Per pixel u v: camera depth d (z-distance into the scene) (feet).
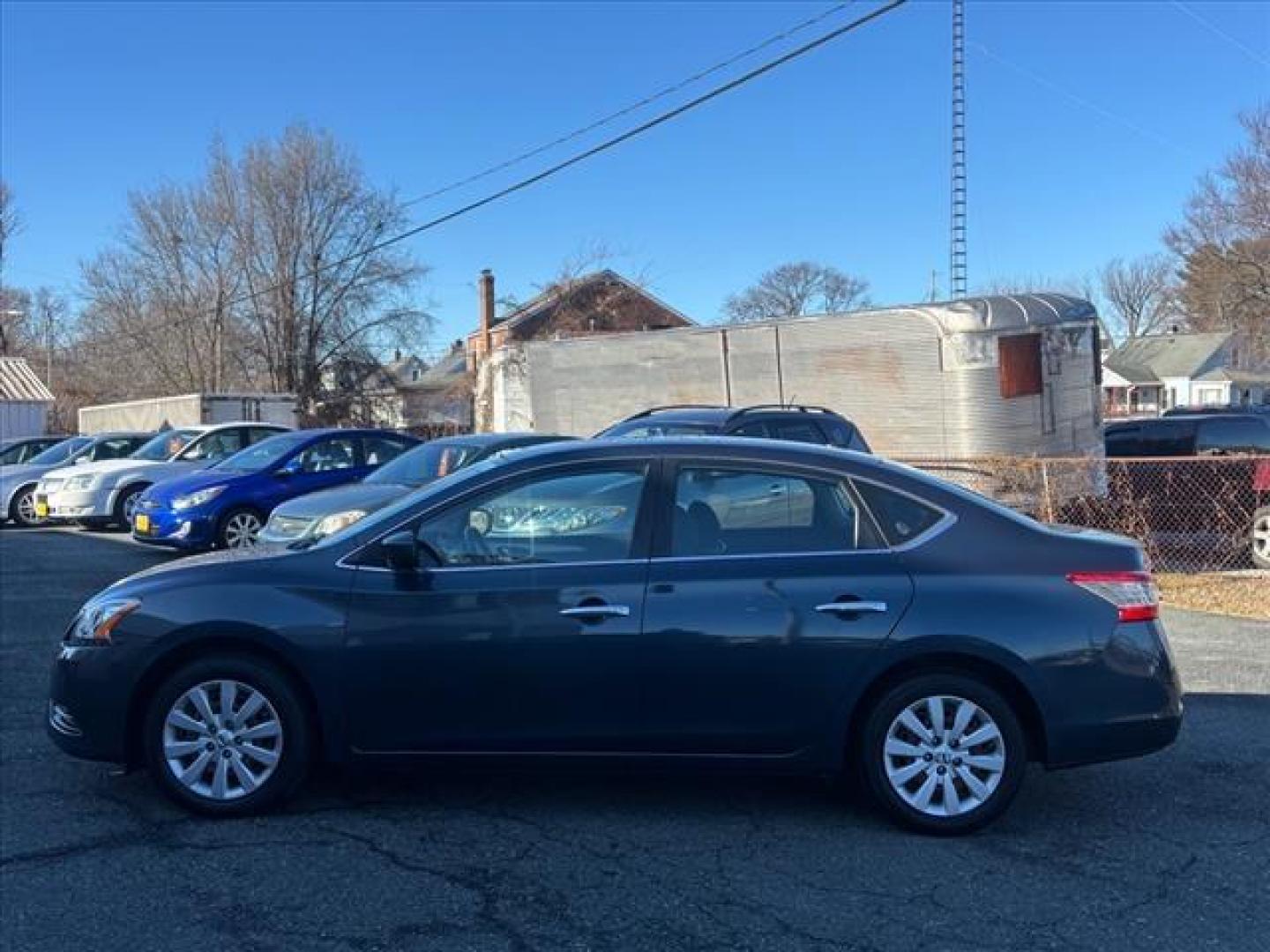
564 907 12.57
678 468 15.44
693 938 11.84
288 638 14.85
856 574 14.84
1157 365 216.33
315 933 11.91
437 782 16.81
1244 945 11.71
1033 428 41.88
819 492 15.35
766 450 15.61
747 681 14.64
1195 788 16.79
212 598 15.05
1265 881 13.41
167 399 105.19
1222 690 22.43
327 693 14.88
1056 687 14.60
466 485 15.53
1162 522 39.40
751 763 14.85
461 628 14.78
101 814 15.39
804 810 15.74
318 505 29.91
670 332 51.65
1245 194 119.44
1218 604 32.42
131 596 15.29
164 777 15.11
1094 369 43.09
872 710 14.76
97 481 51.96
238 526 40.40
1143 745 14.80
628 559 15.01
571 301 120.88
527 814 15.49
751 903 12.70
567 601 14.75
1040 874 13.57
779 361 47.42
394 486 31.32
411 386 153.28
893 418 43.73
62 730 15.42
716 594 14.73
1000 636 14.57
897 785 14.75
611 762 14.90
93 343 161.07
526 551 15.19
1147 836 14.85
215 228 147.43
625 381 53.88
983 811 14.69
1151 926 12.17
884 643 14.57
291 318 146.30
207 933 11.89
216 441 54.03
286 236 145.38
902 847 14.39
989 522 15.31
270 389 148.97
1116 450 46.39
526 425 65.92
